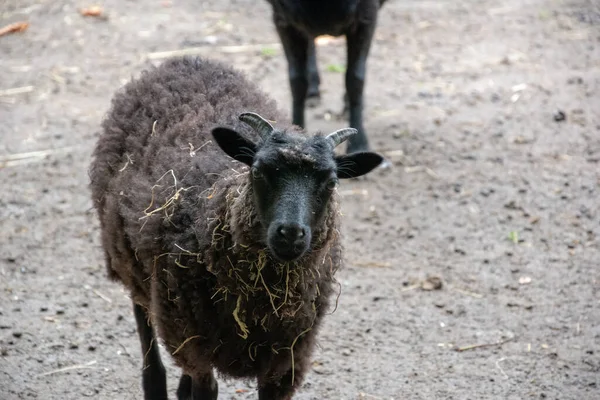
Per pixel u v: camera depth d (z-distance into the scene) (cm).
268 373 634
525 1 1830
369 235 1045
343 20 1118
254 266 593
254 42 1605
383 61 1551
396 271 977
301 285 601
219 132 600
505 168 1194
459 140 1270
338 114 1338
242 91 728
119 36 1619
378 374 805
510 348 845
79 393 768
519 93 1409
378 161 643
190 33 1639
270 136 595
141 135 696
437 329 877
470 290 943
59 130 1279
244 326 600
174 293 618
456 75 1488
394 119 1336
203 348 621
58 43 1586
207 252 597
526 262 992
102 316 884
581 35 1639
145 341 731
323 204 591
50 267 964
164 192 638
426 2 1839
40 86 1421
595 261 990
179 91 720
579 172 1179
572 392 779
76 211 1080
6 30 1614
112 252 693
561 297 928
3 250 988
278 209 566
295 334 620
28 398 756
